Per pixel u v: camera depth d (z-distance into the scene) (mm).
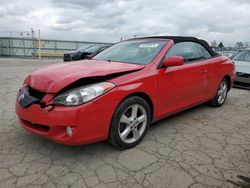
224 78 5109
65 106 2586
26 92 3004
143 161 2877
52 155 2961
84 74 2832
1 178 2488
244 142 3488
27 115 2809
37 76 3061
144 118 3273
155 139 3484
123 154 3029
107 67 3201
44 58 26125
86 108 2600
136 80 3062
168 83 3521
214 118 4477
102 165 2773
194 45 4355
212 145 3355
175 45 3875
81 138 2646
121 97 2869
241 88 7504
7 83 7492
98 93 2688
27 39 29109
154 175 2607
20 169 2650
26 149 3084
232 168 2789
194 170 2721
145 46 3885
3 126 3777
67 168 2697
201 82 4270
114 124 2887
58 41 30609
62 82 2721
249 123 4277
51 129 2645
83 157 2934
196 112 4801
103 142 3316
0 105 4910
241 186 2471
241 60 8430
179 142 3412
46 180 2477
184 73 3811
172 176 2598
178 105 3861
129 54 3854
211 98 4824
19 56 28422
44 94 2768
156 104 3408
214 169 2754
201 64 4258
